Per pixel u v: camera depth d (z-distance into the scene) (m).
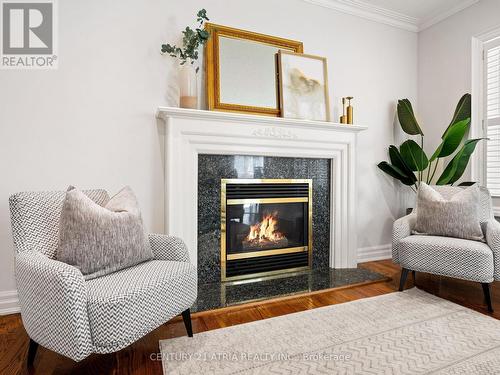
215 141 2.35
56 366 1.43
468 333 1.67
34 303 1.24
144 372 1.38
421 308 2.00
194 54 2.33
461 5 3.07
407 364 1.40
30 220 1.49
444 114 3.28
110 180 2.24
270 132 2.52
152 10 2.34
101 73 2.21
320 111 2.81
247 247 2.64
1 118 1.98
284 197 2.72
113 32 2.23
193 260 2.35
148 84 2.33
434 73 3.36
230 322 1.84
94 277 1.40
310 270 2.82
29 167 2.04
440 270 2.11
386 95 3.34
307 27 2.90
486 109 2.96
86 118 2.17
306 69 2.79
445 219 2.25
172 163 2.23
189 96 2.29
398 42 3.41
